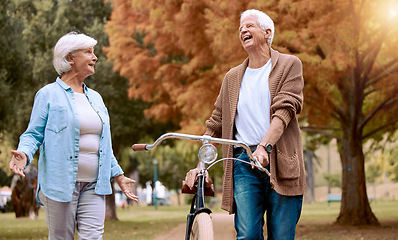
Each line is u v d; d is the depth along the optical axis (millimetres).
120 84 20031
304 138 23531
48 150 3961
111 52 17656
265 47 3934
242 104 3873
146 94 18344
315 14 12789
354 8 13594
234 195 3803
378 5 13812
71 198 3930
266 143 3494
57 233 3982
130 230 15352
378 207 37500
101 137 4113
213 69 14320
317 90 14539
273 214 3705
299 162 3732
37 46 17297
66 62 4133
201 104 14547
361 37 13836
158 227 16641
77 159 3982
